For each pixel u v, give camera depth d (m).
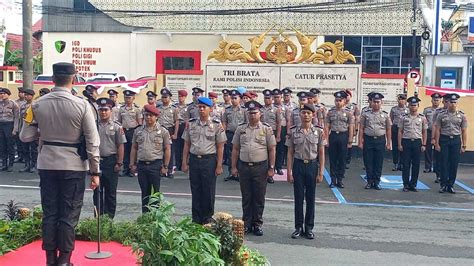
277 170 13.64
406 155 11.81
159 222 4.82
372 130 12.00
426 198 11.16
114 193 8.27
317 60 16.70
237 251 5.58
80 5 28.16
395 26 27.69
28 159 13.48
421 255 7.20
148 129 8.20
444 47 31.02
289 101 14.38
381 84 16.47
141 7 28.06
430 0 26.67
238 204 10.09
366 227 8.62
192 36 27.89
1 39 20.19
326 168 14.99
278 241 7.74
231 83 17.03
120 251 6.08
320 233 8.20
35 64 30.88
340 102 12.26
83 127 5.16
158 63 28.05
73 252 6.01
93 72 28.41
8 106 13.60
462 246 7.68
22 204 9.65
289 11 27.59
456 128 11.64
